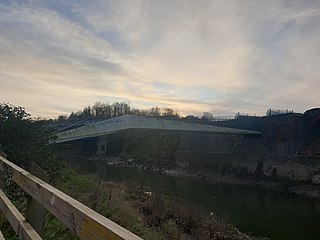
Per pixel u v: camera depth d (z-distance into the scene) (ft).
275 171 160.56
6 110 50.37
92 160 236.43
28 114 53.36
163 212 67.15
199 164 195.72
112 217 47.11
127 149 253.65
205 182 161.17
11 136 50.24
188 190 128.77
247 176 170.09
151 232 49.96
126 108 377.91
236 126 195.21
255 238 70.59
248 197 123.75
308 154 156.87
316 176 140.36
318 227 82.48
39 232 10.59
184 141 222.28
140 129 156.35
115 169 184.14
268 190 145.59
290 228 80.69
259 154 175.52
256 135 182.91
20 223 11.08
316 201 120.47
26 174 11.45
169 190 123.24
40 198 9.41
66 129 129.80
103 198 54.13
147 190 102.73
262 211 99.09
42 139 55.72
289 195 133.49
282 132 169.37
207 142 210.18
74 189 58.34
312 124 168.66
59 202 7.77
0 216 18.62
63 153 194.18
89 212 6.35
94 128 132.16
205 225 66.49
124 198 73.56
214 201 109.40
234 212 94.48
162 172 196.65
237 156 183.11
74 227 6.77
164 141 233.35
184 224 63.93
